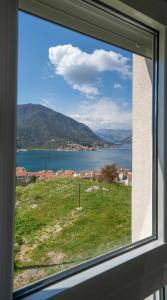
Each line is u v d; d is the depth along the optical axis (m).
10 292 0.77
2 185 0.76
